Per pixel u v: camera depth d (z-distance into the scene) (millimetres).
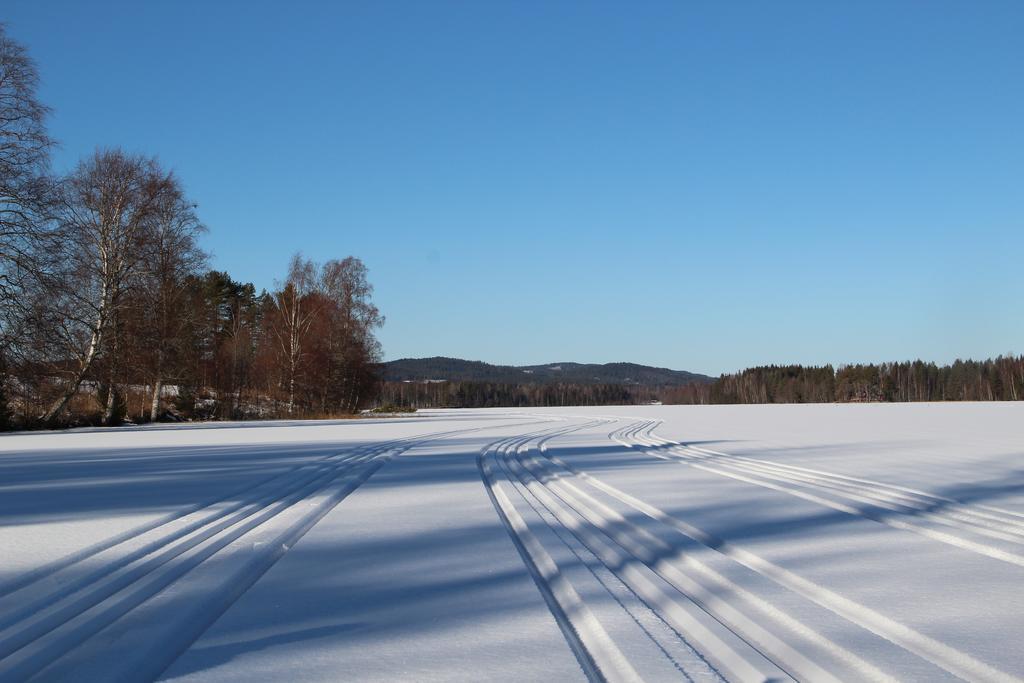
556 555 6297
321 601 5012
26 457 16719
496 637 4242
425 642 4156
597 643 4164
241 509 8758
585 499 9797
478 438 24234
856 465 14039
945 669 3629
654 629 4270
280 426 34719
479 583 5484
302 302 53031
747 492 10320
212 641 4180
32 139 28188
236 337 55844
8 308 27328
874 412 46125
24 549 6445
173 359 38281
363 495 10266
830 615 4555
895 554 6328
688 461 15242
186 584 5320
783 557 6215
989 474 12383
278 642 4164
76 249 29688
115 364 33875
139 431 29750
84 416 34156
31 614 4586
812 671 3680
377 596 5133
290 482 11547
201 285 42031
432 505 9320
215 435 26297
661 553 6477
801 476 12289
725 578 5492
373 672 3697
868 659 3762
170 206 35656
